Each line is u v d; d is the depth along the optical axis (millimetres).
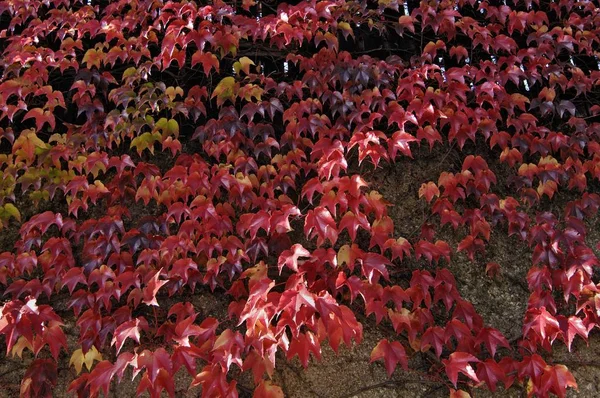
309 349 1995
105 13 2531
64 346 2027
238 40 2377
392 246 2199
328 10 2424
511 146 2453
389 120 2305
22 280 2143
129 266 2172
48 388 2070
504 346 2102
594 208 2369
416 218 2375
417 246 2270
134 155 2398
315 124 2332
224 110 2340
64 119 2412
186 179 2254
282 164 2312
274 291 2188
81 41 2443
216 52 2475
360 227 2312
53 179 2291
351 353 2178
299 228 2318
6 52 2451
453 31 2508
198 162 2291
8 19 2568
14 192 2355
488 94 2387
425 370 2162
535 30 2557
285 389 2121
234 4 2521
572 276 2211
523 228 2318
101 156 2268
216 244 2193
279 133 2428
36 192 2291
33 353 2146
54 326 2041
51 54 2359
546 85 2566
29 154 2273
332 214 2236
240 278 2182
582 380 2174
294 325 1897
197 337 2125
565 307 2256
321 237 2105
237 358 1939
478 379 2068
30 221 2207
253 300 1964
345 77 2385
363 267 2096
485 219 2383
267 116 2451
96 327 2070
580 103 2543
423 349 2107
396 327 2129
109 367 1926
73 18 2453
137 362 1896
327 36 2422
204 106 2348
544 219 2330
